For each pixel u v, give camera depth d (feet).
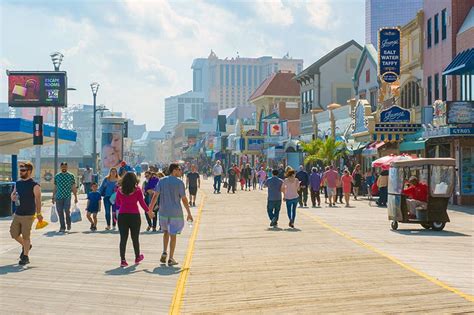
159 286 37.42
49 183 178.60
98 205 67.92
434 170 65.46
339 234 62.85
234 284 37.58
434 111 112.16
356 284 36.40
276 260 46.34
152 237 62.08
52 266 44.42
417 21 133.18
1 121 105.40
